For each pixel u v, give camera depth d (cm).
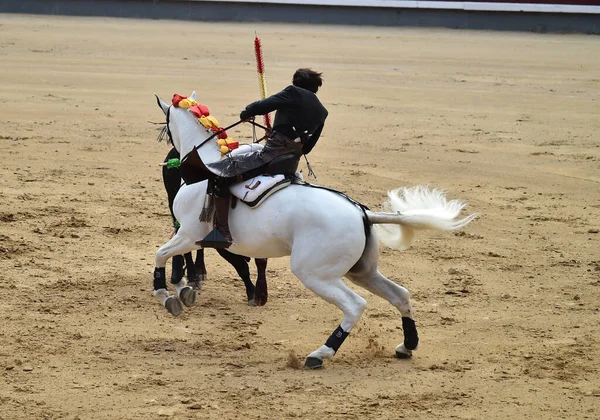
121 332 1114
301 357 1051
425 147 2573
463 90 3697
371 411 888
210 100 3134
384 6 5916
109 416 857
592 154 2544
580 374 1011
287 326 1169
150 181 2017
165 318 1176
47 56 4031
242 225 1016
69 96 3152
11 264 1362
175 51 4375
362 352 1077
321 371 1001
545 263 1512
